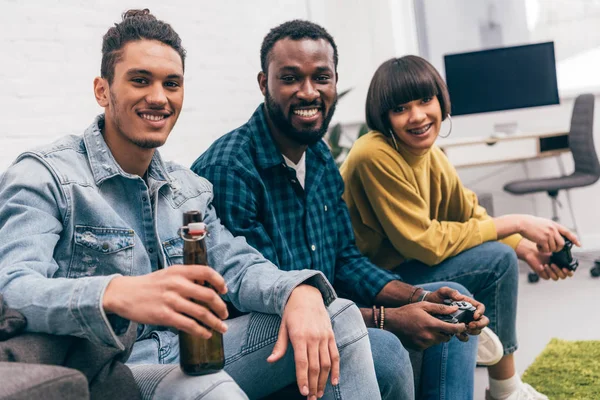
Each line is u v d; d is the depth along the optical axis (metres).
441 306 1.73
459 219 2.41
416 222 2.16
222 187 1.71
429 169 2.31
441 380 1.82
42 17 2.63
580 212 4.75
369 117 2.24
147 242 1.40
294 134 1.82
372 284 1.95
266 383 1.35
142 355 1.34
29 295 1.05
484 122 4.94
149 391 1.12
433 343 1.73
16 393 0.81
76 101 2.77
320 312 1.27
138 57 1.33
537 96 4.43
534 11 5.02
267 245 1.71
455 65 4.50
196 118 3.58
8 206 1.22
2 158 2.43
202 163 1.79
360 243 2.29
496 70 4.46
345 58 5.25
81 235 1.29
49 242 1.21
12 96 2.48
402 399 1.52
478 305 1.78
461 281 2.17
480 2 5.14
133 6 3.14
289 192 1.85
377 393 1.34
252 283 1.37
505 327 2.16
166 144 3.35
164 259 1.41
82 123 2.80
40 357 1.01
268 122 1.86
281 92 1.80
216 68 3.77
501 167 4.89
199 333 1.01
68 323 1.03
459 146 4.36
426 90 2.14
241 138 1.81
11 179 1.27
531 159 4.50
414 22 5.30
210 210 1.56
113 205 1.37
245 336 1.35
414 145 2.18
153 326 1.39
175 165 1.53
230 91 3.88
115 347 1.05
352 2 5.22
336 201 2.04
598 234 4.72
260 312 1.38
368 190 2.19
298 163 1.91
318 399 1.31
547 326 3.16
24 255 1.16
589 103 4.17
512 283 2.16
